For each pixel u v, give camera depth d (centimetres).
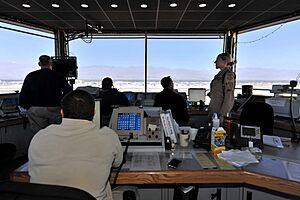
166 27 565
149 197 166
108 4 392
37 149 102
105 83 295
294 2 378
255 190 160
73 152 100
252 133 169
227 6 401
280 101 280
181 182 130
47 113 309
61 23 524
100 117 158
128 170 131
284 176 122
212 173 129
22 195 68
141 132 169
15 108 372
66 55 592
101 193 104
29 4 391
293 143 185
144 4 392
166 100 308
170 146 166
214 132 163
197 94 497
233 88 263
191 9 420
